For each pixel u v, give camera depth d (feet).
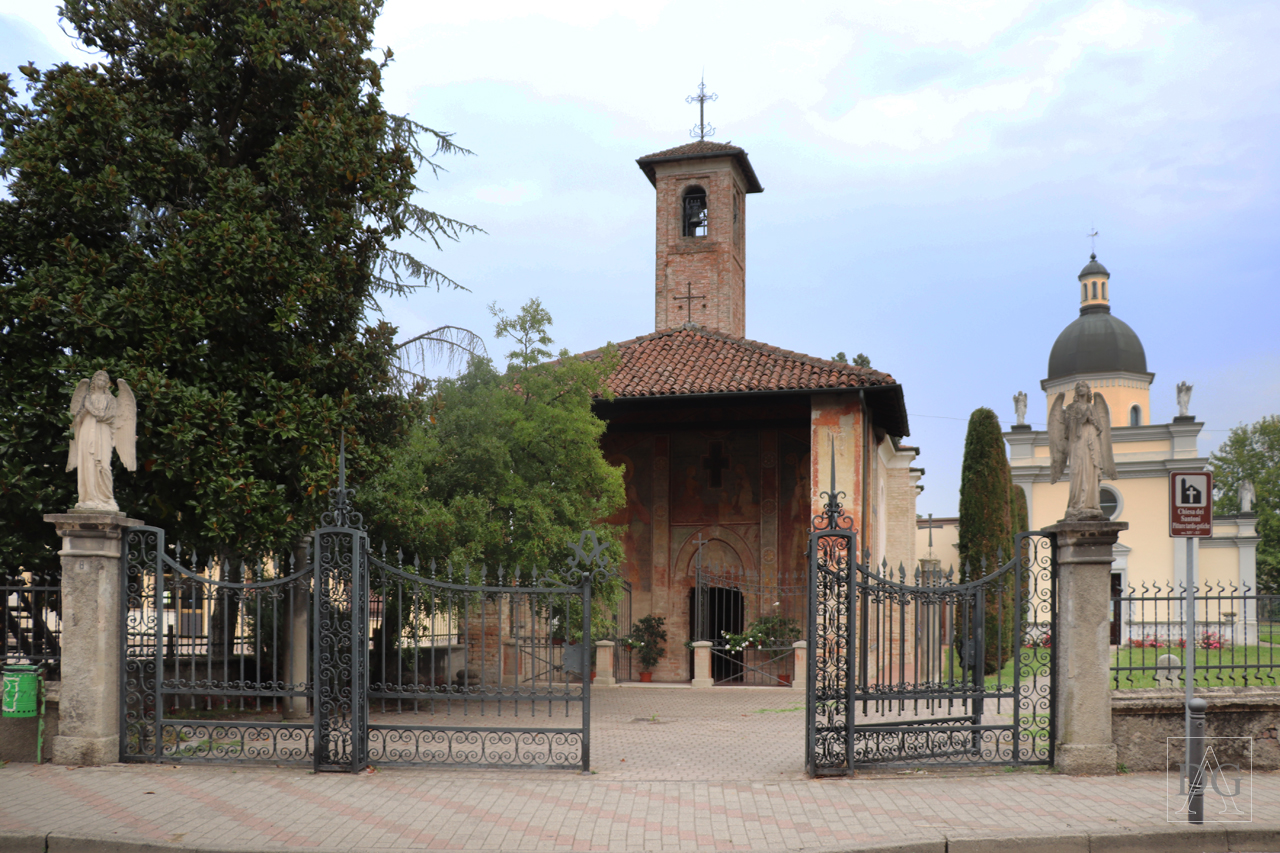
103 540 35.83
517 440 64.85
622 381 80.53
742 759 40.06
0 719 36.04
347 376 46.44
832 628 35.65
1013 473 142.61
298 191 44.01
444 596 54.24
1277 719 35.29
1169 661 35.53
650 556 86.99
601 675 78.79
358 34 48.08
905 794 31.91
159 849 26.17
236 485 40.45
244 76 47.14
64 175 40.91
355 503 52.26
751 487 86.38
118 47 46.32
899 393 76.95
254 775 34.22
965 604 36.76
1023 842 26.68
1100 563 35.01
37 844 26.73
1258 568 176.04
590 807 30.25
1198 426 132.57
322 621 35.50
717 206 101.91
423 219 63.57
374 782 33.37
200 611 49.49
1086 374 162.40
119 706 36.24
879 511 96.07
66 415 39.40
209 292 41.42
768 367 80.18
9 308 39.83
